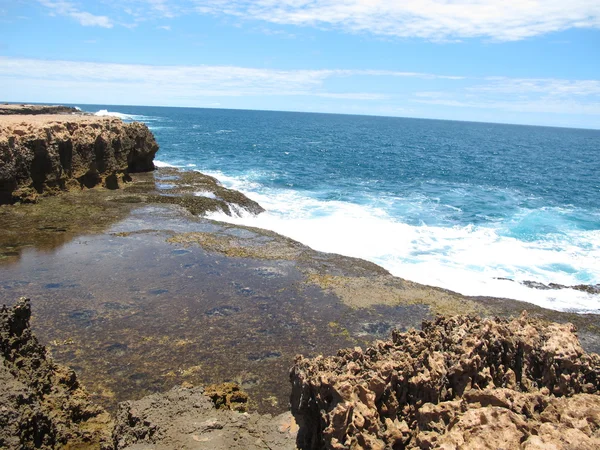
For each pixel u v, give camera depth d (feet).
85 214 79.46
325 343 43.24
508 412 18.45
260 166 158.92
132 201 89.10
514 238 83.46
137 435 26.63
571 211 109.81
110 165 101.65
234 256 62.75
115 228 72.84
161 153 185.37
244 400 35.01
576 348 22.44
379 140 335.06
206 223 77.10
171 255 62.18
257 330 44.75
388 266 66.69
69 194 91.25
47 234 68.85
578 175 182.19
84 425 30.07
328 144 273.54
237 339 43.04
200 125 412.77
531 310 52.37
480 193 128.57
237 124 472.85
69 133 95.66
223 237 69.97
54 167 89.61
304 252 65.77
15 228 70.74
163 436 25.96
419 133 475.31
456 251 74.54
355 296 52.65
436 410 19.85
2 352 28.12
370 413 19.94
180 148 206.80
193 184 106.22
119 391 35.37
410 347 24.07
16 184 82.23
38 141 86.33
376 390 20.83
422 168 177.99
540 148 334.44
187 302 49.34
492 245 78.54
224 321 46.01
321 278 56.80
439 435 18.74
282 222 87.10
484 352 22.49
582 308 55.93
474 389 20.95
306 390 21.71
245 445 25.26
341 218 90.79
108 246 64.69
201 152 195.62
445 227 88.48
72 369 35.86
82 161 96.32
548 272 67.97
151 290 51.70
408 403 21.36
